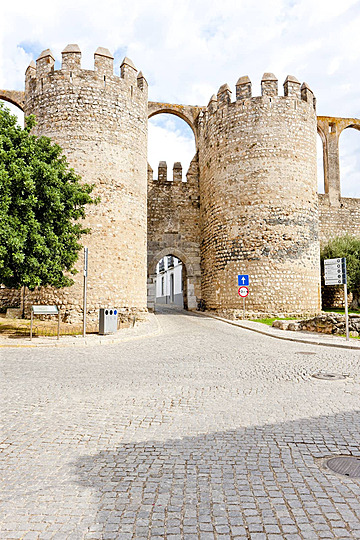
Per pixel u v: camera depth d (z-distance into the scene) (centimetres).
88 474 348
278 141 2388
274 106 2412
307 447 411
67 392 632
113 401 582
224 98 2555
